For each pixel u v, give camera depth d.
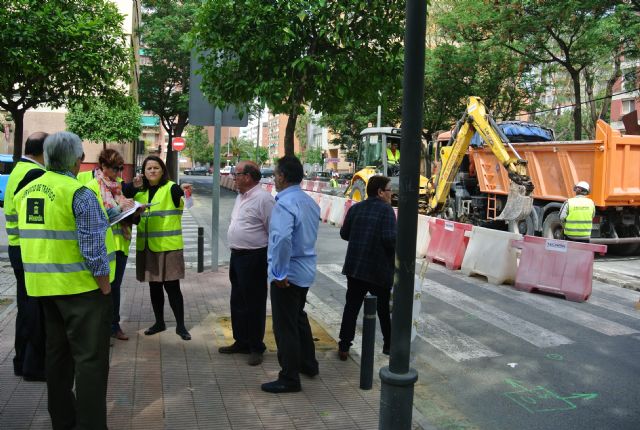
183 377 4.93
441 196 15.20
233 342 5.91
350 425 4.15
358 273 5.53
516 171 12.93
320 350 5.95
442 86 25.30
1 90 7.75
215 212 9.95
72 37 7.68
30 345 4.55
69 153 3.52
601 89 33.28
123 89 9.55
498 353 6.19
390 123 31.47
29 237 3.49
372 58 6.43
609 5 17.78
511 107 26.88
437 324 7.22
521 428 4.45
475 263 10.16
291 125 6.54
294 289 4.65
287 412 4.33
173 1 32.31
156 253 5.82
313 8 5.96
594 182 12.62
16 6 7.17
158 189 5.82
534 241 9.20
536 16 19.50
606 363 5.91
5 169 21.36
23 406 4.17
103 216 3.55
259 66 6.24
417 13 3.38
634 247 14.08
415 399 4.99
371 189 5.74
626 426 4.49
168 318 6.77
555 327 7.18
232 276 5.56
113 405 4.32
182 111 33.81
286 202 4.57
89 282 3.52
